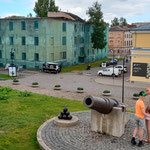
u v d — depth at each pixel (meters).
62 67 48.50
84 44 56.81
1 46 47.53
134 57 30.28
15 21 44.78
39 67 44.00
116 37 85.94
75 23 51.62
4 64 47.97
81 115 14.18
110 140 10.45
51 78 35.56
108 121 10.93
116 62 56.56
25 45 44.75
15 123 12.80
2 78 34.06
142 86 29.42
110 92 25.72
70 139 10.46
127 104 20.03
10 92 22.17
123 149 9.55
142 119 9.71
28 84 30.05
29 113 14.80
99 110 10.24
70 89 27.19
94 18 55.75
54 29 44.47
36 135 11.02
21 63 45.91
